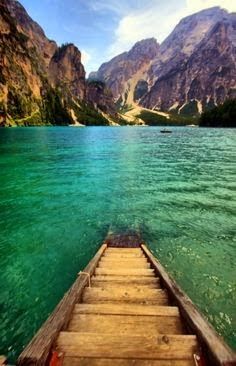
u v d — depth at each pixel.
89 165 26.94
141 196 15.87
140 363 3.16
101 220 12.11
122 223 11.76
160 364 3.15
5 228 11.06
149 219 12.22
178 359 3.21
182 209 13.51
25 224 11.52
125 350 3.32
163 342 3.43
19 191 16.73
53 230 10.95
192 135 82.25
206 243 9.68
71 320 4.09
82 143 53.38
